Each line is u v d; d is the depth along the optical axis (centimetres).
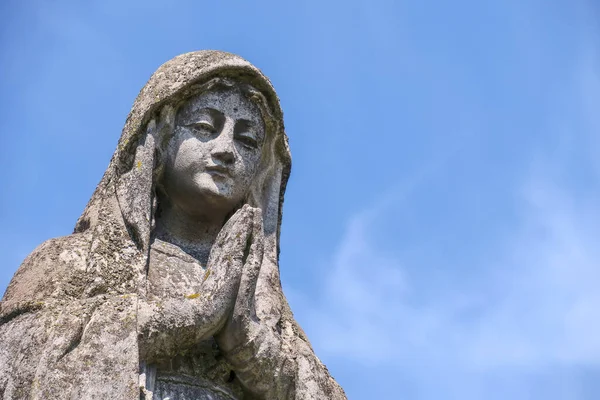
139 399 1012
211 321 1077
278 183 1237
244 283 1102
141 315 1051
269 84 1209
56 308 1048
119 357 1018
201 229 1190
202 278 1148
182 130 1177
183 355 1097
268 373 1104
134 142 1160
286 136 1244
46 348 1012
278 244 1241
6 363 1023
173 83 1176
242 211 1123
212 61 1193
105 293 1073
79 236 1122
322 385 1125
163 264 1142
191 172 1168
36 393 990
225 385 1108
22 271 1102
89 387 998
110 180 1160
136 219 1119
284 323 1167
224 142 1174
